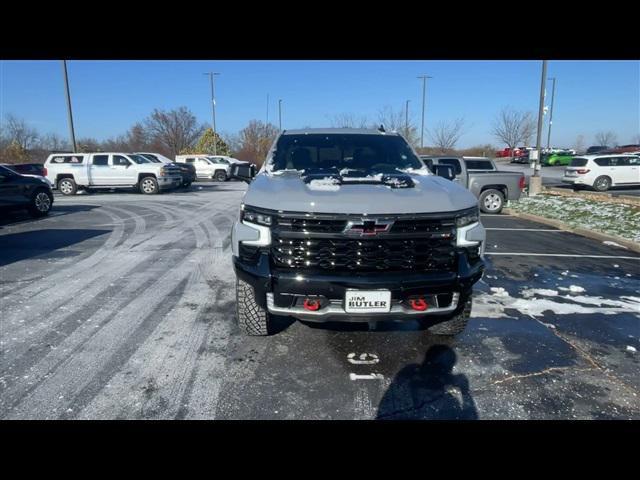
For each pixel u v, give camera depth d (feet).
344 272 9.43
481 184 41.63
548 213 39.04
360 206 9.32
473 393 9.37
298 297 9.61
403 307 9.54
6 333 12.26
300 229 9.48
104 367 10.31
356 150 14.03
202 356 10.93
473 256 10.15
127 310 14.19
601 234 28.37
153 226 31.76
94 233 28.84
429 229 9.55
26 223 33.50
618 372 10.35
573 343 11.98
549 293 16.48
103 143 178.70
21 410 8.55
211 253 22.67
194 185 81.51
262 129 185.26
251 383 9.69
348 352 11.25
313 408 8.79
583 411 8.73
